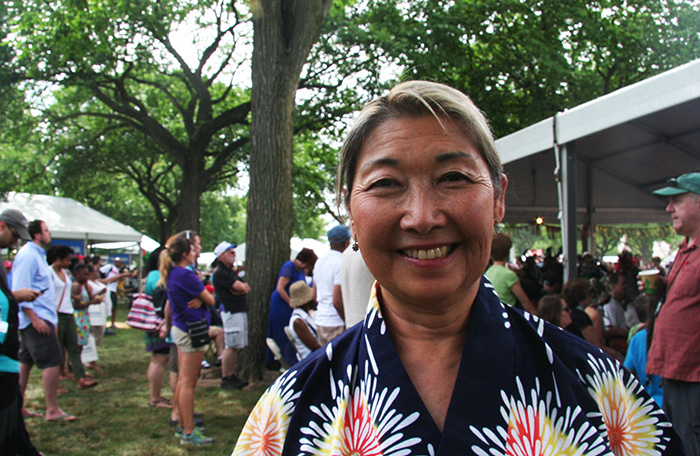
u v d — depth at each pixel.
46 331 4.81
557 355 0.84
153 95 19.47
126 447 4.28
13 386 3.19
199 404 5.52
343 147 0.87
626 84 12.95
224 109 19.45
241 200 35.31
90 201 31.08
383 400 0.80
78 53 13.23
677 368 2.34
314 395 0.87
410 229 0.76
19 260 4.68
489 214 0.78
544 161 6.34
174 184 28.06
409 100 0.79
